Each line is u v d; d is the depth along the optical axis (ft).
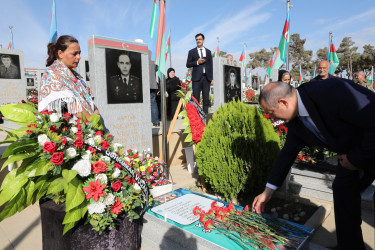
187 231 7.49
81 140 6.77
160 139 17.56
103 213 6.72
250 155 10.48
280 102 6.21
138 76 14.08
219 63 22.09
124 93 13.51
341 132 5.90
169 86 29.89
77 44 8.72
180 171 17.03
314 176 12.94
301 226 7.68
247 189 10.78
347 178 6.84
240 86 25.23
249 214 8.26
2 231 9.27
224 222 7.84
